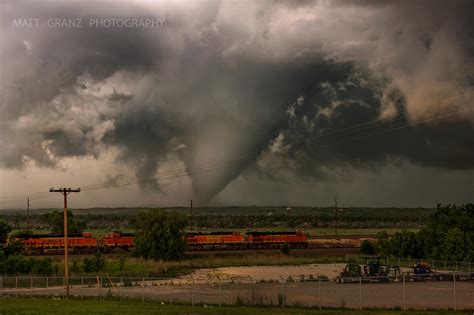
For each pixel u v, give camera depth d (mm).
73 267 84250
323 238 146750
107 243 114250
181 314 45594
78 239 110375
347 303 52375
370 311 46938
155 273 80750
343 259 99312
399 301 53781
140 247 102438
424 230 102062
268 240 122625
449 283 68375
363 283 68250
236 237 121188
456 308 49312
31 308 49594
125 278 71500
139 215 108188
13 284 71375
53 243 108750
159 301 53906
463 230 97438
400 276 71125
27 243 105812
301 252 113188
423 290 61688
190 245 117438
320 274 79688
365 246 110938
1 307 50406
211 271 84375
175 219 105125
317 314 45219
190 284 67375
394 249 103875
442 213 104562
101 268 84188
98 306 50594
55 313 46375
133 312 46531
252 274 80375
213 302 53531
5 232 103438
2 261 83562
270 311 46969
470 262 87062
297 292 59844
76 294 61562
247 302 52531
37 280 72625
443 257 92500
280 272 83000
